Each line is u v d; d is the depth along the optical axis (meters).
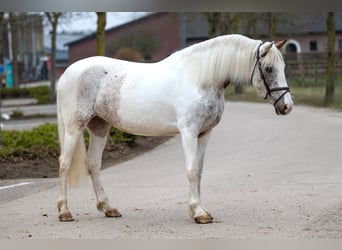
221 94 10.08
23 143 19.55
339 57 57.31
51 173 16.53
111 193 13.09
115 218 10.55
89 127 10.90
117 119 10.41
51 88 49.00
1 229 9.89
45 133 20.92
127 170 16.47
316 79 49.28
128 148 20.28
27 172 16.59
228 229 9.44
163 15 68.75
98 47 25.42
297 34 70.88
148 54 67.50
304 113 30.50
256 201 11.60
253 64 9.85
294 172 14.78
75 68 10.68
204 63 9.90
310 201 11.43
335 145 19.00
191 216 9.95
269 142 20.50
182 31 51.19
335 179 13.66
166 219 10.30
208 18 47.66
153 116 10.12
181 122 9.90
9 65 72.00
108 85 10.43
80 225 10.09
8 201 12.64
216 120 10.06
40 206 11.95
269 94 9.80
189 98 9.84
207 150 19.48
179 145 21.73
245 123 26.83
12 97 58.00
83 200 12.49
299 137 21.33
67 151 10.61
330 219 9.98
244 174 14.80
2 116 34.34
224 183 13.71
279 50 9.95
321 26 73.88
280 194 12.20
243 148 19.45
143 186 13.83
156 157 18.88
